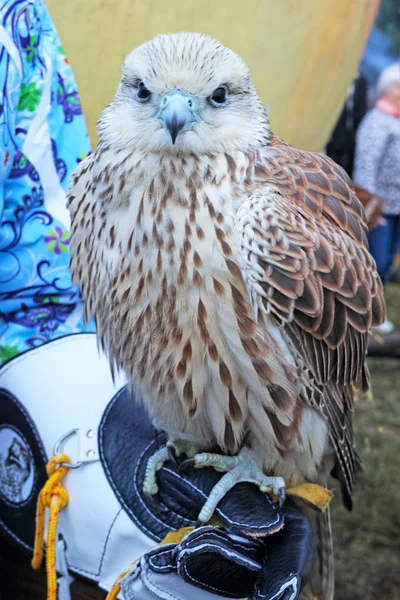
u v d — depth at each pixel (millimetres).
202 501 1754
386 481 4582
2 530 2006
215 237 1684
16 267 2018
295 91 3164
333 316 1846
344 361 1952
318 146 3551
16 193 2008
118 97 1849
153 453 1855
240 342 1718
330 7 3107
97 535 1832
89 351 2039
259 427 1810
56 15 2445
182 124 1689
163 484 1812
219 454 1873
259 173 1787
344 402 2008
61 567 1877
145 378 1823
